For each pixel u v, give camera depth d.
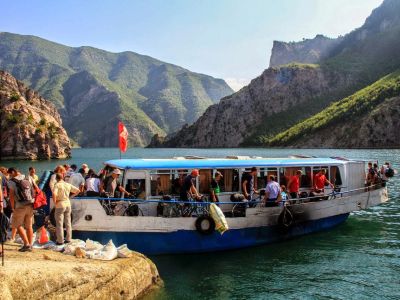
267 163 20.38
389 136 188.38
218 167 19.09
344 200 22.00
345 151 155.00
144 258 14.28
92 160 135.12
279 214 19.39
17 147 147.75
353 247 19.34
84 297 11.12
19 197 12.78
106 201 17.20
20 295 9.82
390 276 15.63
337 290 14.35
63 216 14.36
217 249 18.28
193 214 17.98
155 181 18.27
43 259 12.23
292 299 13.62
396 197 34.59
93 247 13.91
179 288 14.29
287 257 17.83
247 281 15.08
